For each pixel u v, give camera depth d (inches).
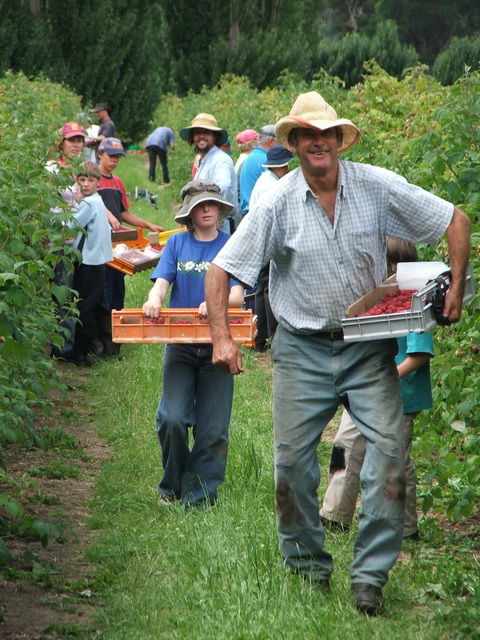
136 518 438.9
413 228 350.0
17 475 497.7
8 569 369.1
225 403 454.9
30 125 718.5
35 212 461.1
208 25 3400.6
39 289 502.0
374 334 332.5
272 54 3368.6
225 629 319.9
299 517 354.3
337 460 432.8
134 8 2810.0
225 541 392.5
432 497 424.5
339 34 6638.8
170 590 352.5
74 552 401.4
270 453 528.7
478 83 489.7
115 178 826.8
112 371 724.0
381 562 342.0
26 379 444.5
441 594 358.9
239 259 347.6
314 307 348.5
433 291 336.5
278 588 345.4
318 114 342.3
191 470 456.8
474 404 423.2
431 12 5812.0
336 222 344.5
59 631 319.6
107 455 548.7
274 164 743.1
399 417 345.1
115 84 2743.6
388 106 890.1
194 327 436.5
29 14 2632.9
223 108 1974.7
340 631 319.6
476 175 462.0
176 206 1609.3
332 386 351.6
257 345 818.8
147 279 1004.6
